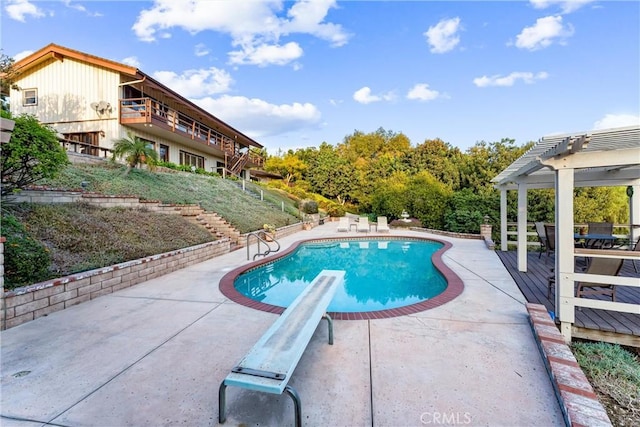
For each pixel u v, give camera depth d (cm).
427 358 301
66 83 1506
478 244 1133
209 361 299
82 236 589
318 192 3547
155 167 1310
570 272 377
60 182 848
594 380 291
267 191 2267
